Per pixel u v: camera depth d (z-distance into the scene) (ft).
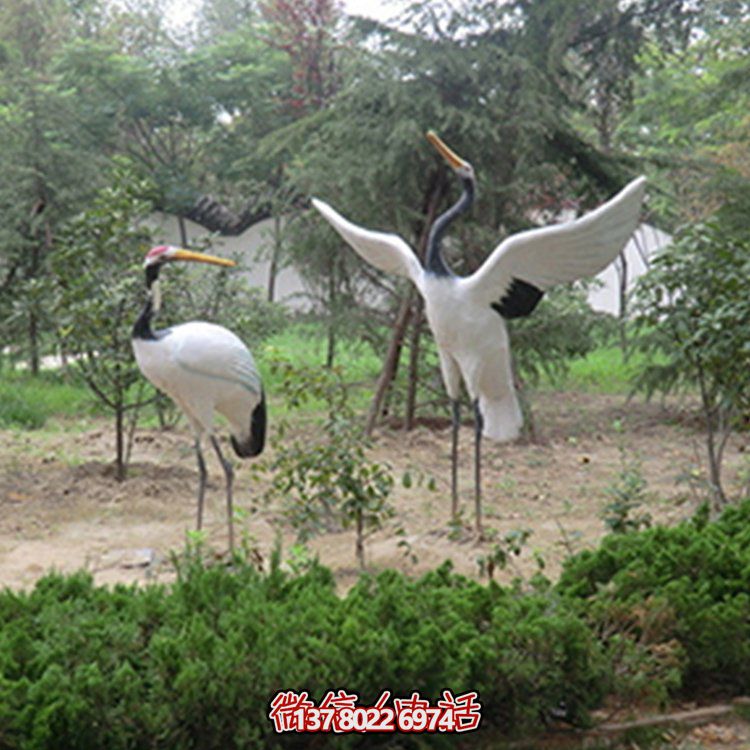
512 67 42.78
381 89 42.09
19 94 61.77
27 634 14.75
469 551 25.40
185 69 94.79
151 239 34.99
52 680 13.24
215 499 31.55
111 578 24.17
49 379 56.70
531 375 48.39
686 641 17.15
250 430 26.66
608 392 57.11
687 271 27.48
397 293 44.96
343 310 46.11
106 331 32.07
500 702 15.67
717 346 26.63
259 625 14.74
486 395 27.30
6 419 44.45
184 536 27.53
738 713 16.70
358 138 42.73
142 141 102.53
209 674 13.69
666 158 46.75
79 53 92.48
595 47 51.24
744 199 44.47
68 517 29.45
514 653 15.53
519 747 15.38
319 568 17.87
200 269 37.35
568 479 35.63
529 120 41.78
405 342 46.44
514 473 36.45
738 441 42.32
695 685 17.47
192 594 16.02
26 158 57.16
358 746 14.62
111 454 38.24
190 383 25.02
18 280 56.18
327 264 45.75
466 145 42.93
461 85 43.27
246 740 13.70
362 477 26.55
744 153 71.20
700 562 18.42
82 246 32.12
